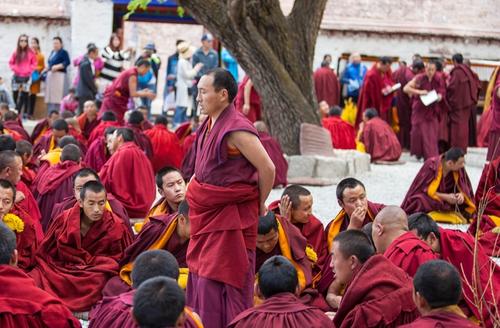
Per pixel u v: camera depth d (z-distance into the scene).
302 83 20.22
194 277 8.87
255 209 8.78
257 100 22.72
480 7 35.03
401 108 27.80
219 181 8.66
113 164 14.80
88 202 10.95
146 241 10.52
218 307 8.68
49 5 33.66
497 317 8.34
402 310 7.97
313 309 7.73
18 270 8.19
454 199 15.08
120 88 23.50
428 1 34.81
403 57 34.56
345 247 8.67
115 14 34.06
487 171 13.88
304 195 11.04
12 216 10.79
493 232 13.16
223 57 31.31
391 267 8.26
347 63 33.50
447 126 25.30
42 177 13.73
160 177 11.75
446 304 7.16
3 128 17.95
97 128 19.69
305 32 20.19
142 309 6.11
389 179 20.69
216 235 8.66
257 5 19.61
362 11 34.62
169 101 31.08
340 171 19.84
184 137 20.78
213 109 8.70
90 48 29.44
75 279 10.77
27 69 31.05
